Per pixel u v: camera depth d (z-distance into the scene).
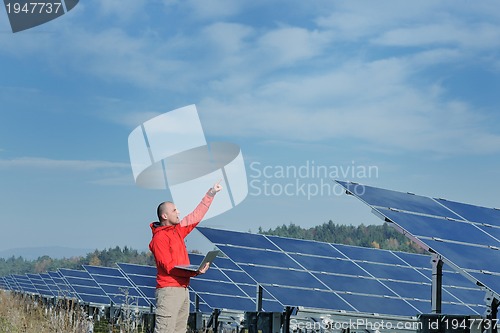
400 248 128.50
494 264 15.47
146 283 39.72
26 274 87.81
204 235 22.52
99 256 149.38
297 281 20.92
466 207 19.06
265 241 23.25
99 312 48.31
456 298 21.59
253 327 20.52
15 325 23.23
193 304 33.03
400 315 20.16
